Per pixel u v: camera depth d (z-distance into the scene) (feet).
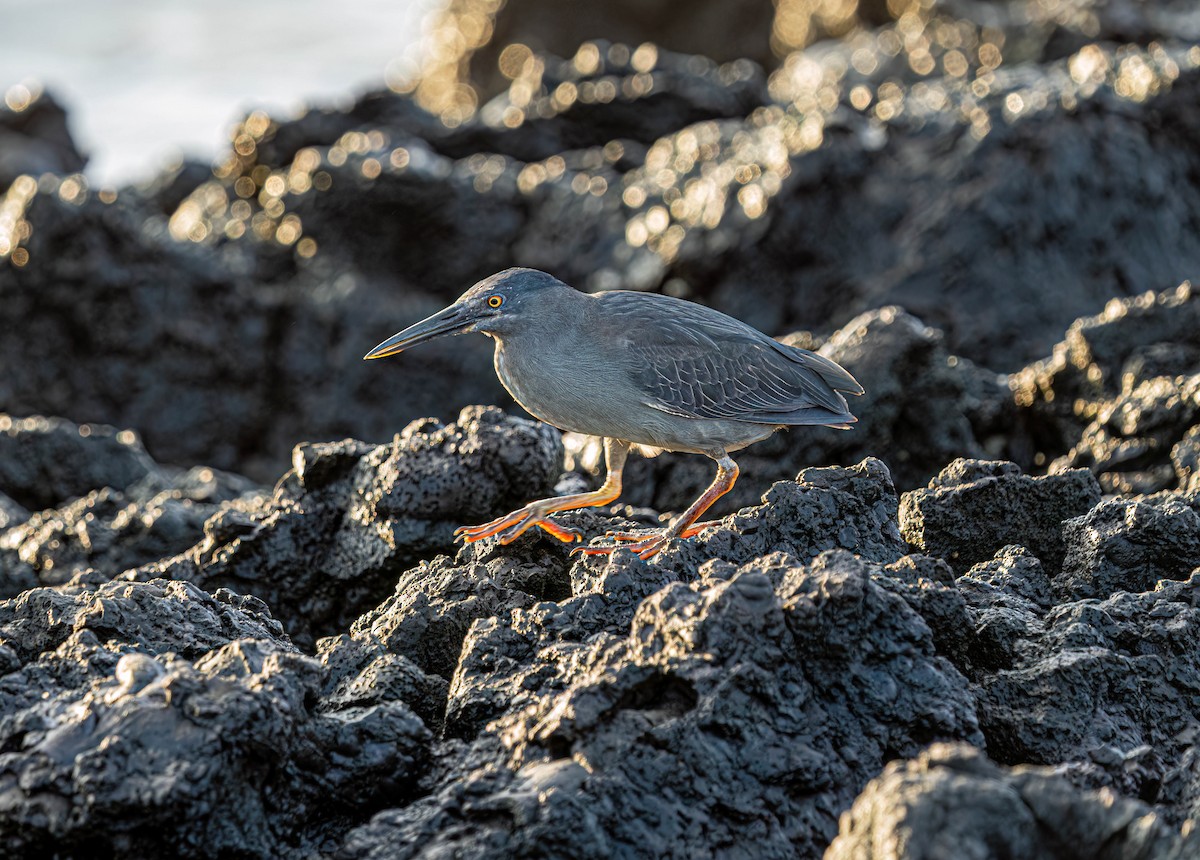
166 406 59.26
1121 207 57.77
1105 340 40.96
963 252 56.39
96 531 38.96
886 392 40.27
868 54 88.43
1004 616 24.99
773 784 20.33
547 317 30.76
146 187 78.28
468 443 32.55
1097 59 64.23
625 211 61.26
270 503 35.94
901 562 25.09
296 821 21.21
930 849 16.81
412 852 19.62
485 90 127.03
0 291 57.77
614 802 19.71
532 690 23.02
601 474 41.29
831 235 57.62
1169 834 17.16
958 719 21.48
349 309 60.64
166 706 19.58
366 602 33.58
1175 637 24.71
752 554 26.81
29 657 24.82
